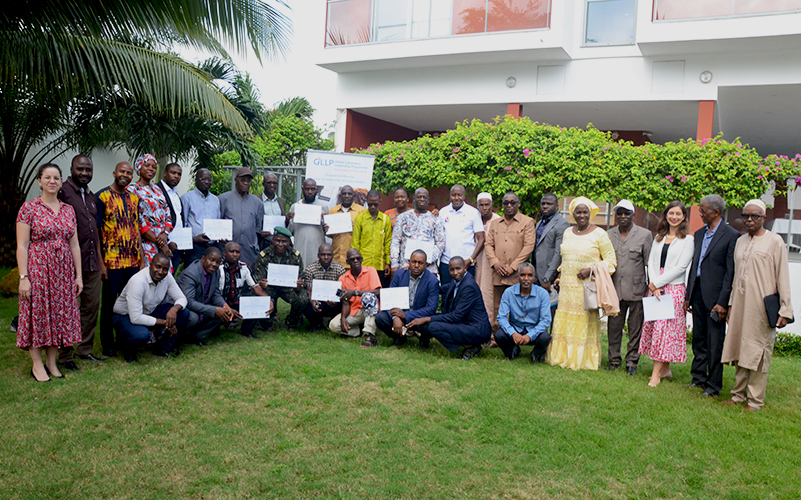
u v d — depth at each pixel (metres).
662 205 9.42
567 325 6.64
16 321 6.63
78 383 5.34
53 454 3.96
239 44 7.57
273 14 7.78
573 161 9.52
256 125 13.23
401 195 8.30
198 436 4.33
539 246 7.40
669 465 4.14
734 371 6.93
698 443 4.51
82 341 6.05
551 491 3.73
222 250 7.42
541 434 4.61
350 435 4.46
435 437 4.48
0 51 6.75
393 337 7.28
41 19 6.57
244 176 7.80
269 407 4.98
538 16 11.87
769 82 11.14
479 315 6.91
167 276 6.27
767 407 5.45
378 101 14.34
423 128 17.42
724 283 5.59
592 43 12.32
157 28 7.03
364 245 8.14
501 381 5.91
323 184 9.22
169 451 4.07
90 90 8.76
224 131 12.24
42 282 5.23
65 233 5.40
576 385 5.89
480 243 7.80
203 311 6.64
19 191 11.58
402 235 7.91
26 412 4.63
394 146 10.82
